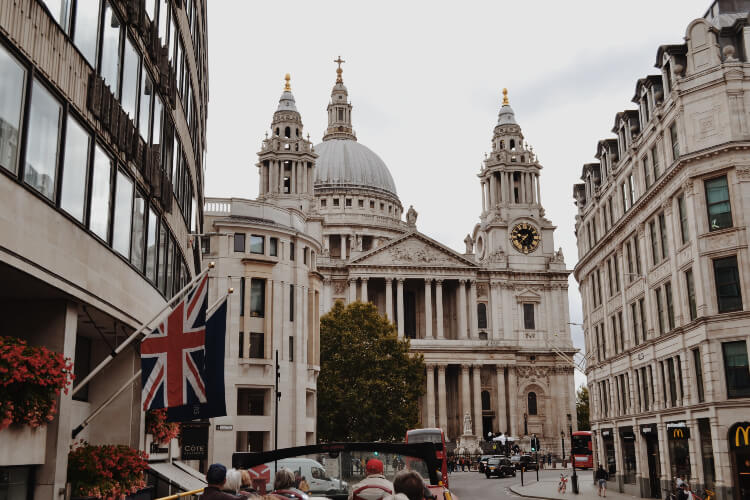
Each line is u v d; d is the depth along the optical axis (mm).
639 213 54219
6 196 15328
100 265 21016
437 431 56938
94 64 20328
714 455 42094
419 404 128625
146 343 19844
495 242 141125
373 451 15930
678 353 47344
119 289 22875
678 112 46406
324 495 15414
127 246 23875
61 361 17344
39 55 16703
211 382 21703
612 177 61125
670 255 48312
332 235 173750
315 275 73500
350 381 91812
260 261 66062
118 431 25766
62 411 18547
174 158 32125
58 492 18266
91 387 25938
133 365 26188
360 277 131875
